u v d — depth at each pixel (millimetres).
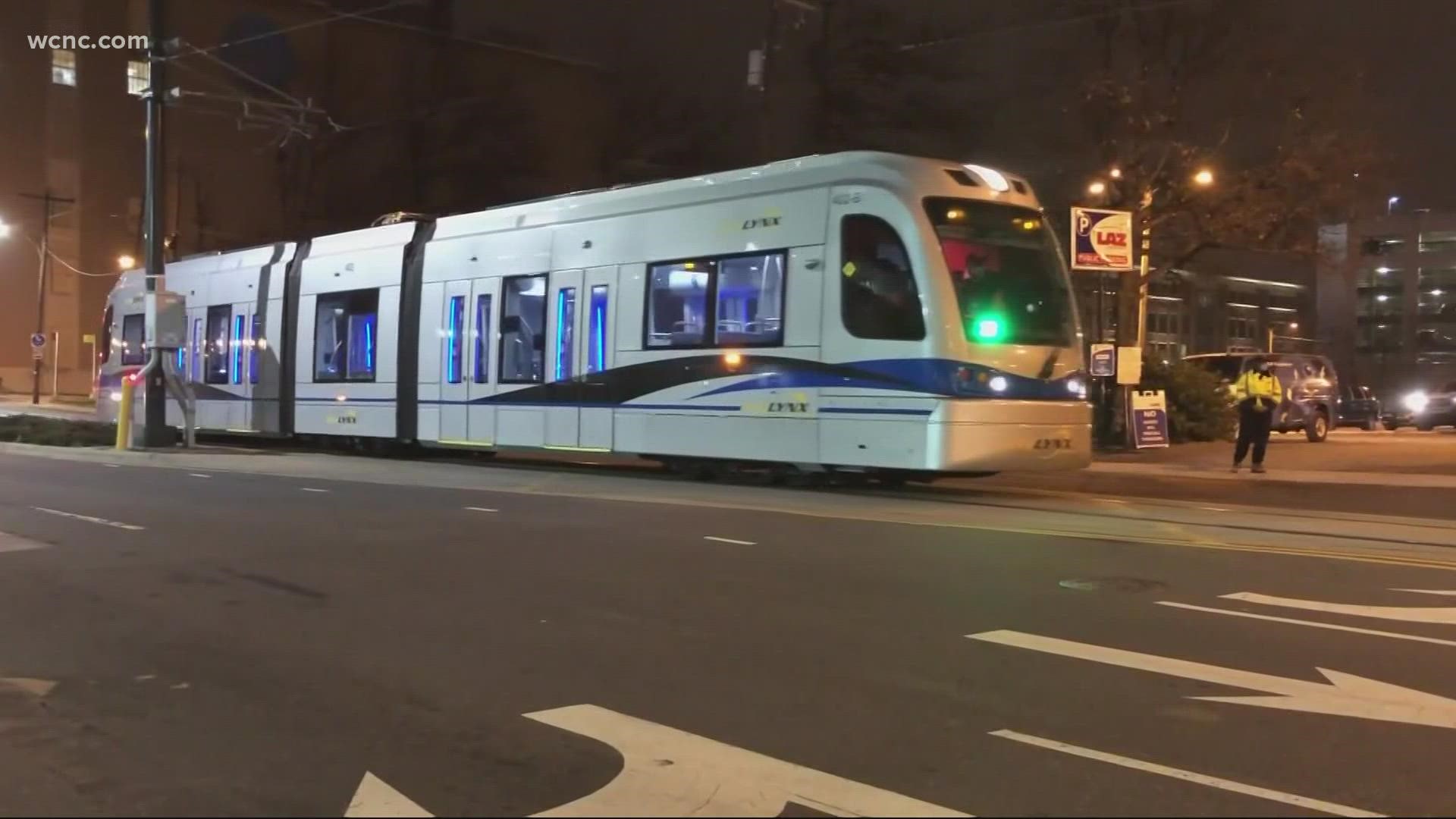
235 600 8336
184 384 23000
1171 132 25641
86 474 17984
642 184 16391
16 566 9672
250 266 23594
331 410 21078
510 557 9891
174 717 5727
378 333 20141
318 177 51906
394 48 49750
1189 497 14906
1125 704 5758
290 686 6219
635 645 6980
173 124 56500
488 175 46969
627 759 5039
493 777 4852
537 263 17469
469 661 6680
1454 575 9031
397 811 4473
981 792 4617
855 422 13500
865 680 6203
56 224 58688
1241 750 5102
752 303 14617
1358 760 4980
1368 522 11992
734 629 7320
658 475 17094
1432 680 6152
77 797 4660
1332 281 92688
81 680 6383
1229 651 6734
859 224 13633
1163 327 78250
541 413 17156
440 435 18875
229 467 18906
